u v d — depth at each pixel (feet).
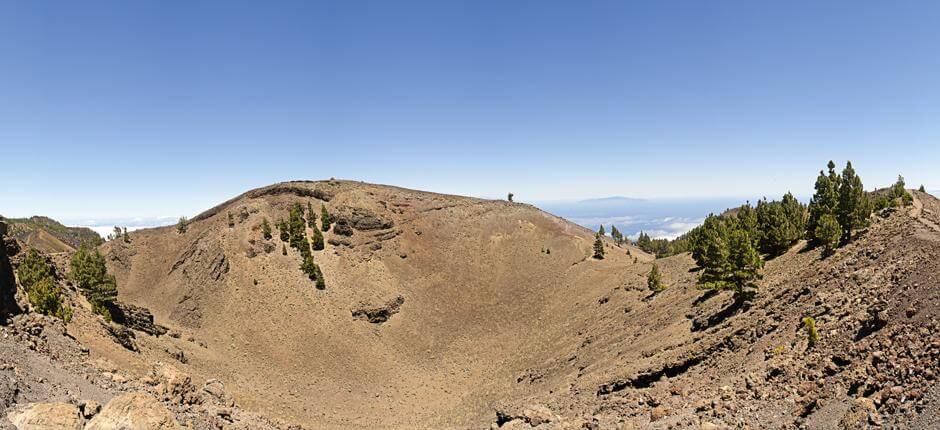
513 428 140.46
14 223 595.88
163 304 397.80
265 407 204.33
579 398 161.07
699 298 217.36
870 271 137.90
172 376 124.67
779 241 261.03
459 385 290.97
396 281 425.69
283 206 528.63
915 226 164.45
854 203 215.92
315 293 387.14
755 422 96.63
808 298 146.00
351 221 479.00
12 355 98.53
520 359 295.69
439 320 388.57
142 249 520.01
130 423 70.18
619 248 515.09
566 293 390.42
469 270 467.52
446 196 604.08
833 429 81.61
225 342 311.47
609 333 243.40
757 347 132.77
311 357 314.96
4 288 140.56
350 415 242.78
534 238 509.35
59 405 70.28
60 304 163.73
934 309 90.74
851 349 99.66
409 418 240.73
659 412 119.24
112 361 146.92
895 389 78.33
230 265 389.39
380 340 353.51
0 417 68.39
